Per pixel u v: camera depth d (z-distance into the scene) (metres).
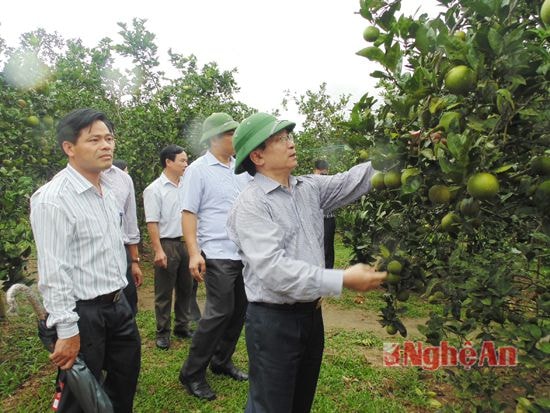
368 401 3.16
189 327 4.62
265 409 1.98
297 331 1.96
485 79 1.37
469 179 1.40
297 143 11.02
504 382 2.09
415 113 1.60
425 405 3.12
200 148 7.18
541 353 1.63
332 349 4.12
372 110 1.90
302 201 2.03
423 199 1.80
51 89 4.61
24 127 4.11
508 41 1.31
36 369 3.56
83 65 9.73
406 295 1.99
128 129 7.18
